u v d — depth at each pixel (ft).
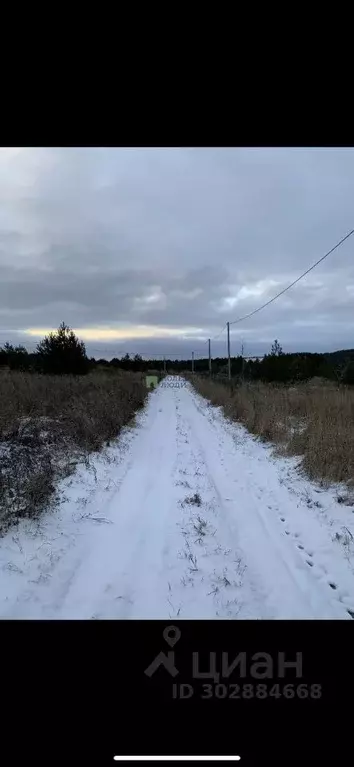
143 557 16.15
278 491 24.21
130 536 18.08
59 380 60.59
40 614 12.46
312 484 24.44
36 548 15.92
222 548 17.08
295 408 43.01
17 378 51.03
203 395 94.27
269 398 50.57
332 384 67.46
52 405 40.09
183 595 13.64
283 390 58.23
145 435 43.50
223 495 23.94
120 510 21.15
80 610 12.74
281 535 18.45
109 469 27.71
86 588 13.89
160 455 33.83
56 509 19.25
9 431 29.17
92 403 43.45
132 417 52.16
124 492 24.00
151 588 14.01
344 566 15.55
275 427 37.01
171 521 19.79
